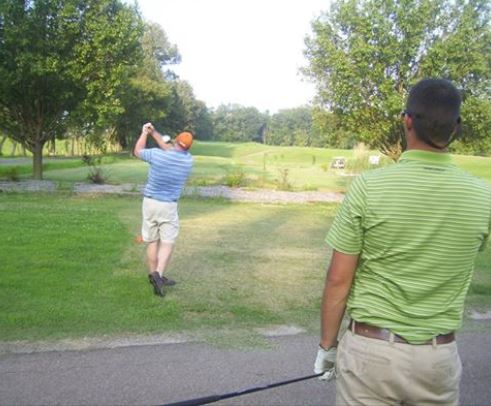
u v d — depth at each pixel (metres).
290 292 6.72
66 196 16.23
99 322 5.27
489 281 7.70
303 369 4.41
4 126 20.34
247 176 26.09
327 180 26.33
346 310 2.32
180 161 6.15
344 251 2.20
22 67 17.64
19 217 10.99
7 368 4.20
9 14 17.41
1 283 6.29
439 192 2.11
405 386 2.11
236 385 4.08
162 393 3.90
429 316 2.13
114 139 61.66
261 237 10.61
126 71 20.08
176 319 5.51
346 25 18.06
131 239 9.32
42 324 5.14
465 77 17.44
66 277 6.73
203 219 12.82
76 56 18.53
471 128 17.64
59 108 20.14
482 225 2.16
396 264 2.13
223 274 7.45
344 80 17.92
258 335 5.18
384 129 17.97
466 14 16.86
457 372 2.20
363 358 2.15
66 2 18.06
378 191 2.12
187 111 80.69
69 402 3.72
